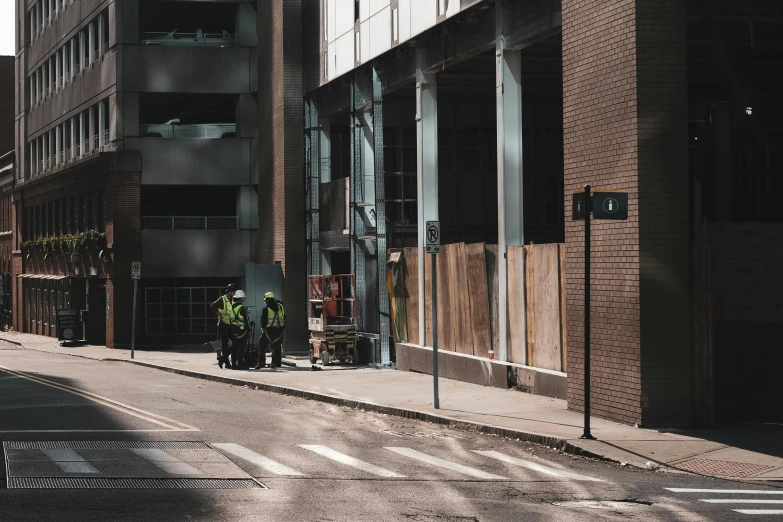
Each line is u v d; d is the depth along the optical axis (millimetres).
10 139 84750
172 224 45562
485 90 31453
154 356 38719
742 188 27922
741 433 15453
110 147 45438
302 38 35969
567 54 18203
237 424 17156
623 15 16438
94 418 17531
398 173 33062
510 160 21812
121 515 9742
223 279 46156
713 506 10641
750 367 16500
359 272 30719
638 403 16016
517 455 14164
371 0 29000
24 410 18688
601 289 17047
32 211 62531
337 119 34812
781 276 16438
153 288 45375
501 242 21875
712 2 16828
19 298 64562
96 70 48094
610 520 9852
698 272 16125
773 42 19094
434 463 13344
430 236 18812
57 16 56375
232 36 45875
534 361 20859
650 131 16125
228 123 45750
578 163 17844
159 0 44562
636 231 16094
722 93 26016
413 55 26625
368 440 15469
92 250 48469
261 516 9812
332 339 29969
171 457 13383
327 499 10750
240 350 29641
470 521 9758
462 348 24312
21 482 11391
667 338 16031
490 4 22406
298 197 36125
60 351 44156
